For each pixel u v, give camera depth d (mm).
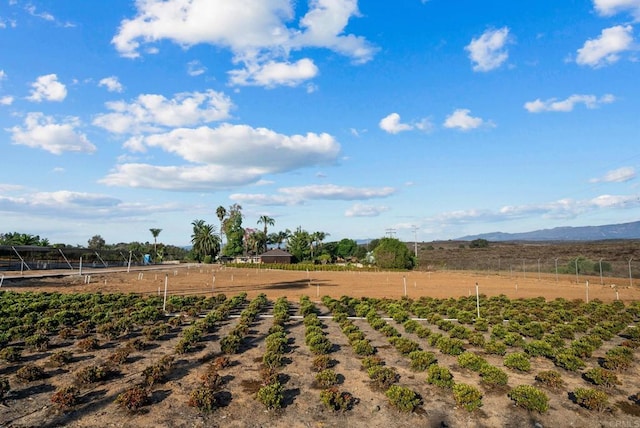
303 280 58688
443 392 12570
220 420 10531
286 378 13672
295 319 24688
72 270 68312
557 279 57750
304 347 17812
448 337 18750
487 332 21844
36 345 16672
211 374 12805
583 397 11523
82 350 16797
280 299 30812
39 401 11523
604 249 105938
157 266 100750
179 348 16344
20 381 12945
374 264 95500
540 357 16656
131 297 30891
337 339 19422
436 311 27891
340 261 131750
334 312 26953
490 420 10781
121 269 76750
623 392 12984
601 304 30953
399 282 56125
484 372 13383
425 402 11836
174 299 28531
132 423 10234
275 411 11086
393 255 90250
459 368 15070
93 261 92125
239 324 20438
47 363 15062
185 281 53375
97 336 19391
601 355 17406
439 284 52656
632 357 16797
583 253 102625
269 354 14789
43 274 54875
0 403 11305
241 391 12453
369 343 17281
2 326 20078
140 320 22062
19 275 52031
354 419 10727
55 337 19188
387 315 26828
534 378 14117
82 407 11141
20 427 9945
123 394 11359
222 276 65562
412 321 21656
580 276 66312
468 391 11352
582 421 10844
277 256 121125
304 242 131000
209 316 22516
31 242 95812
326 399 11148
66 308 26406
